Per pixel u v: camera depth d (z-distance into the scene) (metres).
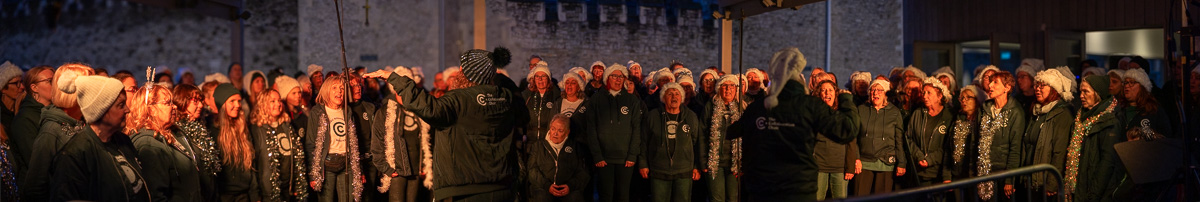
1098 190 5.66
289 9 22.34
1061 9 12.92
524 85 8.22
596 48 26.42
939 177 6.53
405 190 6.27
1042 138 5.86
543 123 6.80
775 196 4.54
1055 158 5.80
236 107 5.37
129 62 21.70
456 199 5.49
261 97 5.70
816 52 24.70
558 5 26.22
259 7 22.00
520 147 6.44
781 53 4.57
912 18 17.56
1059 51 12.70
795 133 4.51
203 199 4.93
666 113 6.52
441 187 5.36
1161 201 5.65
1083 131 5.72
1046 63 12.56
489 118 5.32
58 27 22.33
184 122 4.87
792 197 4.50
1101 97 5.72
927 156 6.51
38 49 22.50
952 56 16.50
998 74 5.95
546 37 26.06
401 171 6.08
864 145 6.54
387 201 6.78
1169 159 5.36
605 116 6.39
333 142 6.07
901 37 23.98
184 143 4.59
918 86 7.12
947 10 15.98
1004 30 14.22
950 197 6.40
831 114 4.50
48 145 3.56
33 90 4.31
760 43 25.05
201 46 21.53
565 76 6.75
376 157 6.12
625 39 26.69
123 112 3.73
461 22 30.41
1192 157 5.28
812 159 4.57
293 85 6.81
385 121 6.13
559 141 6.35
